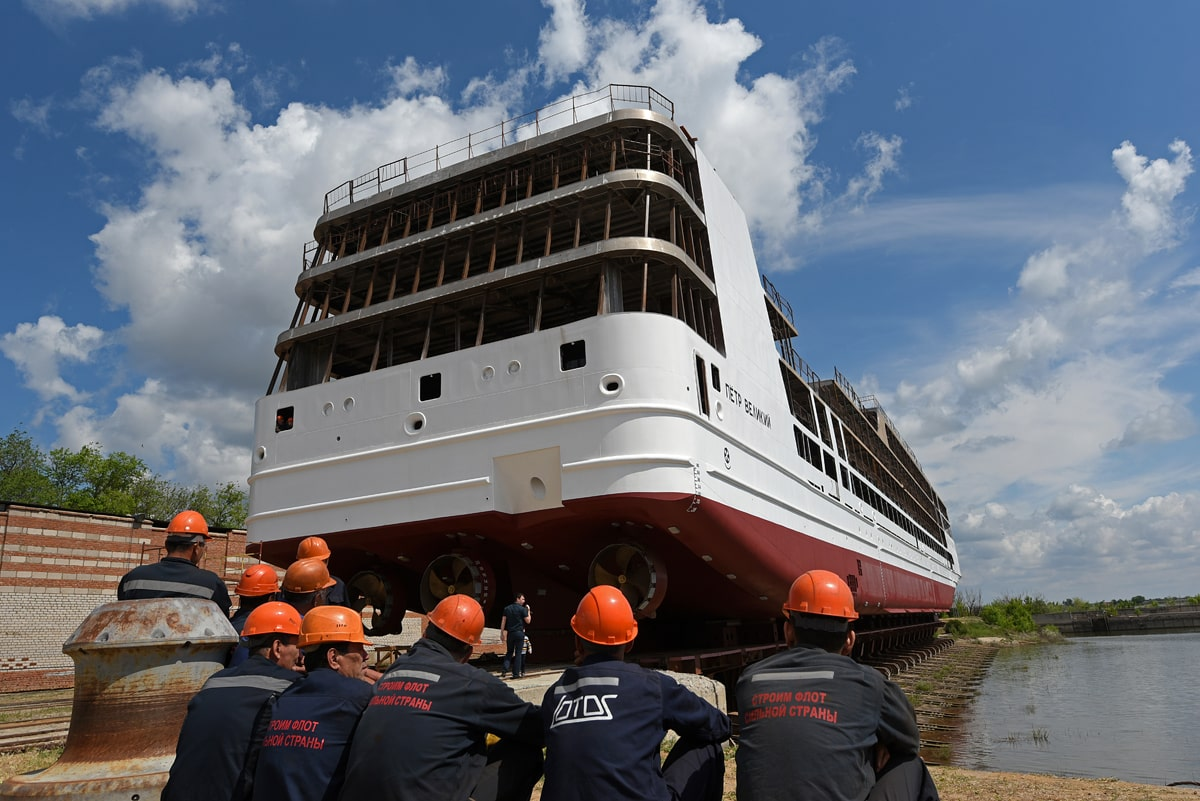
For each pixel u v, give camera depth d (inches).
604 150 696.4
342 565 695.7
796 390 988.6
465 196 749.3
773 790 155.0
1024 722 792.9
